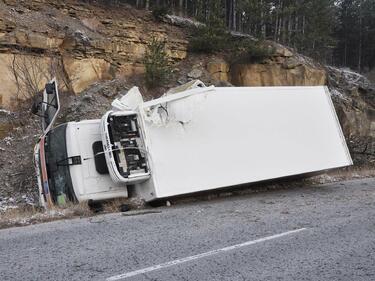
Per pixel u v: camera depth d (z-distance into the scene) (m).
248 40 23.14
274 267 5.32
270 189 12.51
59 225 7.79
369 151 21.42
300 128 11.73
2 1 17.28
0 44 15.92
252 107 10.98
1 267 5.40
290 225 7.62
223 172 10.00
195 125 9.96
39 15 18.00
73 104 16.72
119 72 19.16
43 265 5.45
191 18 25.78
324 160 11.91
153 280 4.87
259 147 10.73
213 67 21.45
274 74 22.36
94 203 9.43
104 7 20.89
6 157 14.45
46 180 10.05
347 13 60.56
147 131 9.41
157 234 7.00
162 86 19.53
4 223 8.01
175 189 9.32
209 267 5.32
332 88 26.45
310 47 34.28
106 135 9.15
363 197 10.82
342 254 5.88
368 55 61.41
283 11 30.91
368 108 27.28
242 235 6.91
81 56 18.00
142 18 21.78
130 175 9.09
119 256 5.79
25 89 16.17
